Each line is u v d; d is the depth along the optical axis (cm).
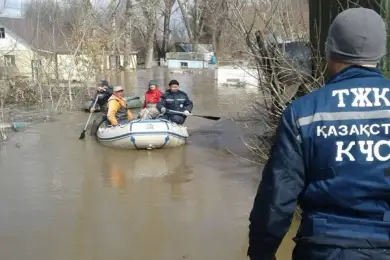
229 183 736
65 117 1452
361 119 191
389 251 183
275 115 714
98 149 1001
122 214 606
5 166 863
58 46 2158
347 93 197
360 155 188
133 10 4116
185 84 2481
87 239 528
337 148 190
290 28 725
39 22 2203
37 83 1803
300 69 669
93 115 1480
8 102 1714
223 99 1752
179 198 668
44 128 1263
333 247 186
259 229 200
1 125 1241
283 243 497
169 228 555
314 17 706
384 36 204
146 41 4484
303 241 195
